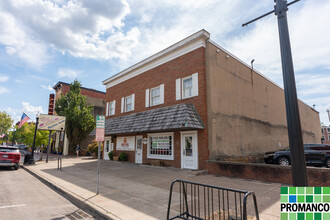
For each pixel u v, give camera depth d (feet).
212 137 36.47
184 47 43.24
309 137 87.66
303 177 11.28
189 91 41.70
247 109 48.34
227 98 42.29
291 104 12.14
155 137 46.91
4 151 45.01
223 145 38.83
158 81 48.26
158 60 49.03
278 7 13.97
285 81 12.64
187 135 39.70
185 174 34.14
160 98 46.88
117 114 61.82
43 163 56.80
